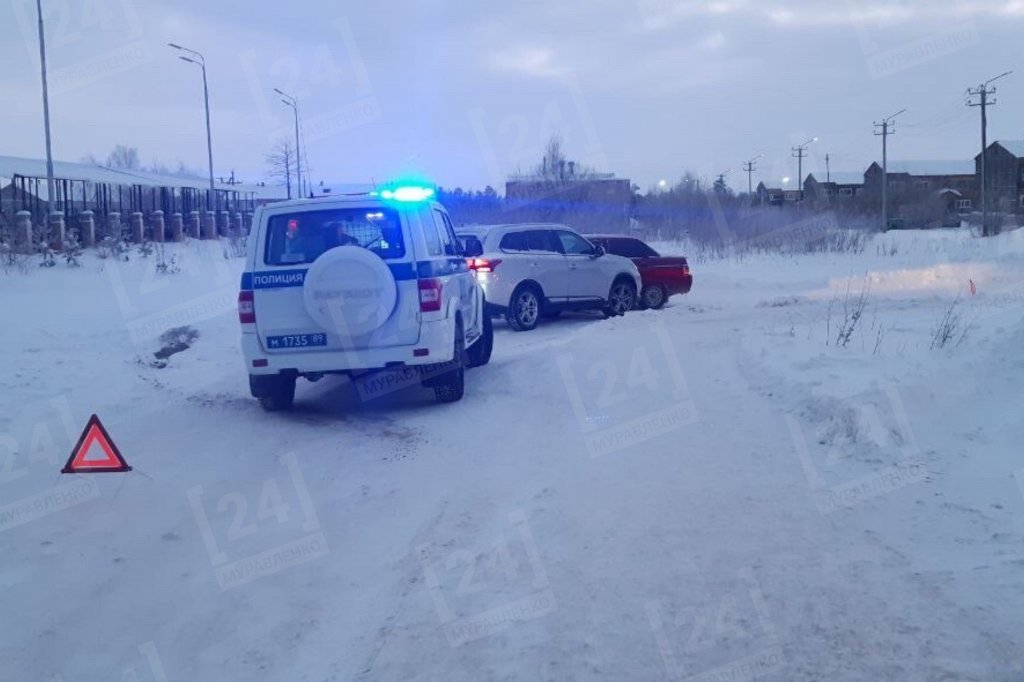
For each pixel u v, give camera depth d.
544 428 9.45
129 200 43.34
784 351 10.75
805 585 5.34
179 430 9.60
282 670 4.72
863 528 6.15
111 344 13.69
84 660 4.86
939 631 4.71
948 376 8.73
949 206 70.88
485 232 16.95
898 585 5.25
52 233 25.47
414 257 9.84
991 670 4.32
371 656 4.81
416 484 7.83
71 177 33.56
